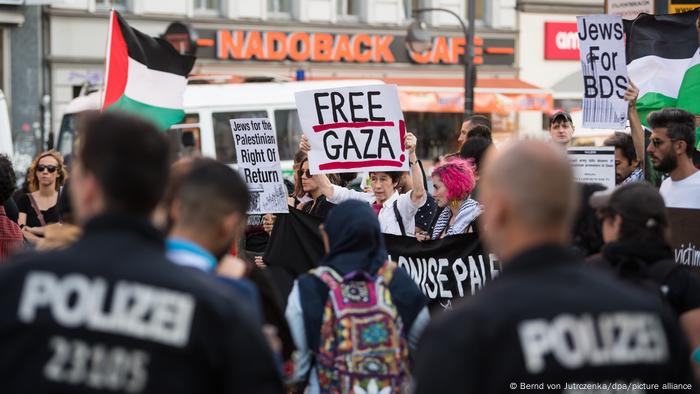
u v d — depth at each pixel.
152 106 9.23
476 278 6.49
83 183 2.86
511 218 2.78
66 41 24.97
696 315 4.24
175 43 21.56
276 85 18.14
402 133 7.49
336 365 4.70
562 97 31.81
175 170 3.96
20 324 2.66
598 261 4.40
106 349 2.65
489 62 30.75
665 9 10.94
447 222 7.16
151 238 2.82
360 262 4.79
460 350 2.62
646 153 8.21
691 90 8.25
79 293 2.69
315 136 7.54
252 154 8.01
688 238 6.44
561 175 2.77
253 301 3.45
